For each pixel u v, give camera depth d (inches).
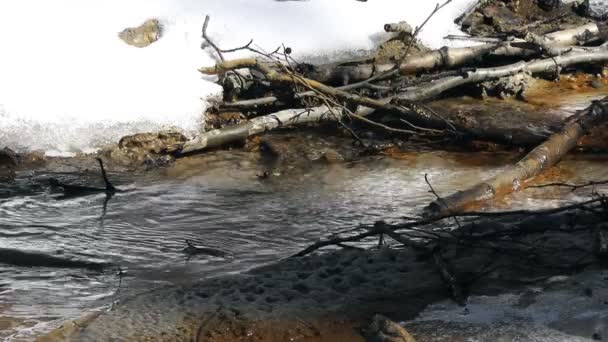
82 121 186.1
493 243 146.2
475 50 214.4
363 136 193.8
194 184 174.7
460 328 129.9
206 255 152.1
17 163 178.9
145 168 180.1
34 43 192.7
